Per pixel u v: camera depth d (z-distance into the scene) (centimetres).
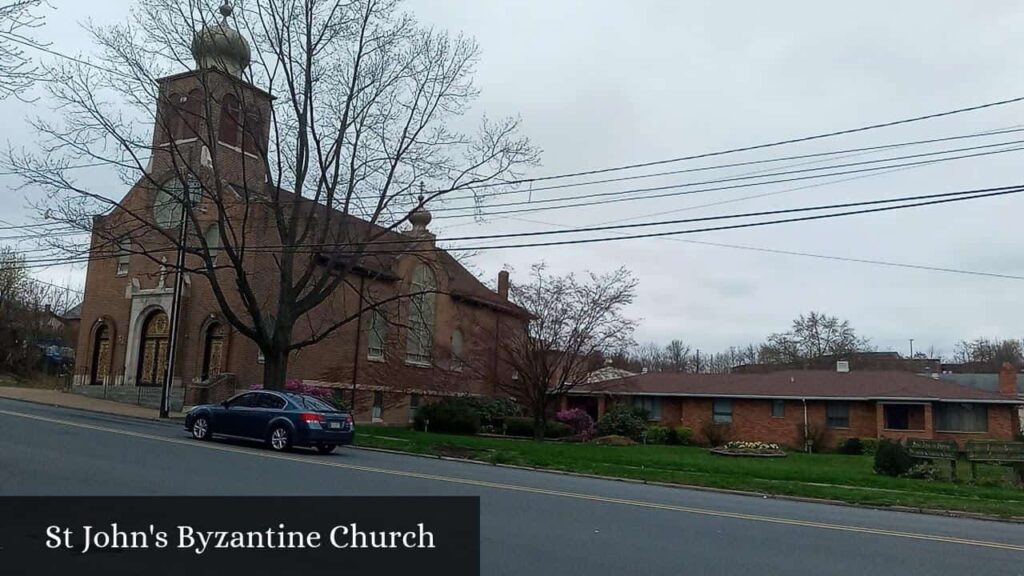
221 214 2745
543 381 3316
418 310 3469
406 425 4003
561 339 3312
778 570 895
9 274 5534
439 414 3625
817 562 950
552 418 3916
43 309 5962
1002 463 2411
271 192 2953
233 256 2744
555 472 2066
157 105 2805
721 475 2088
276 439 2005
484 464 2170
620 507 1310
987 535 1288
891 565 956
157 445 1802
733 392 4081
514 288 3384
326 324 3681
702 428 4000
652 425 4041
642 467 2250
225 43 3222
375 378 3831
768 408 4053
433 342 3769
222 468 1470
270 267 3478
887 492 1905
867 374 4166
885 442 2519
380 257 3906
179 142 3575
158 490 1164
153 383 3541
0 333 5391
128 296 3653
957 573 927
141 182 3281
